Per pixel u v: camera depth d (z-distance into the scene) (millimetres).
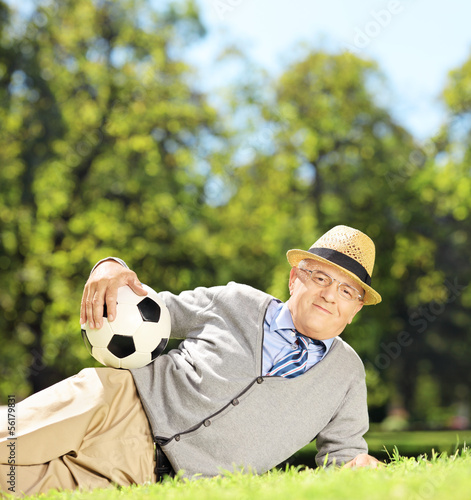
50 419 5543
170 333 6398
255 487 4328
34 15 25531
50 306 25078
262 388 5703
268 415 5691
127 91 27328
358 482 4254
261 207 29812
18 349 24750
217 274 27562
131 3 28062
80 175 26469
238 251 28906
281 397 5734
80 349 24453
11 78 24750
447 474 4512
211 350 5902
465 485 3980
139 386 5848
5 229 24141
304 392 5809
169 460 5633
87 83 26781
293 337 5941
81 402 5680
